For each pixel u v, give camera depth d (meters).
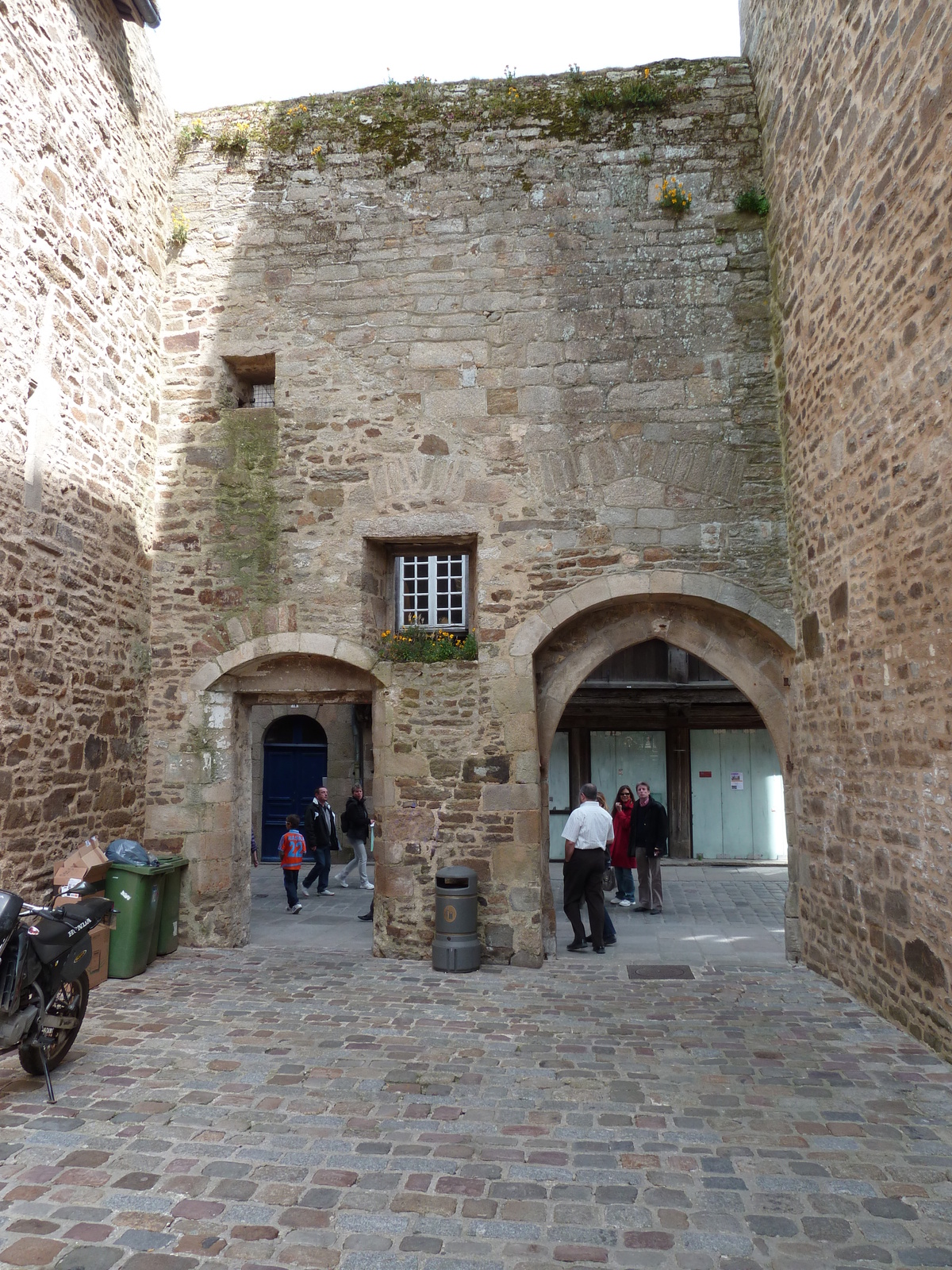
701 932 8.16
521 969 6.62
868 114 5.11
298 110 7.83
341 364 7.48
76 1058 4.59
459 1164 3.44
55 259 5.95
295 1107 3.97
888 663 5.08
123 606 6.96
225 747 7.41
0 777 5.30
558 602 7.02
